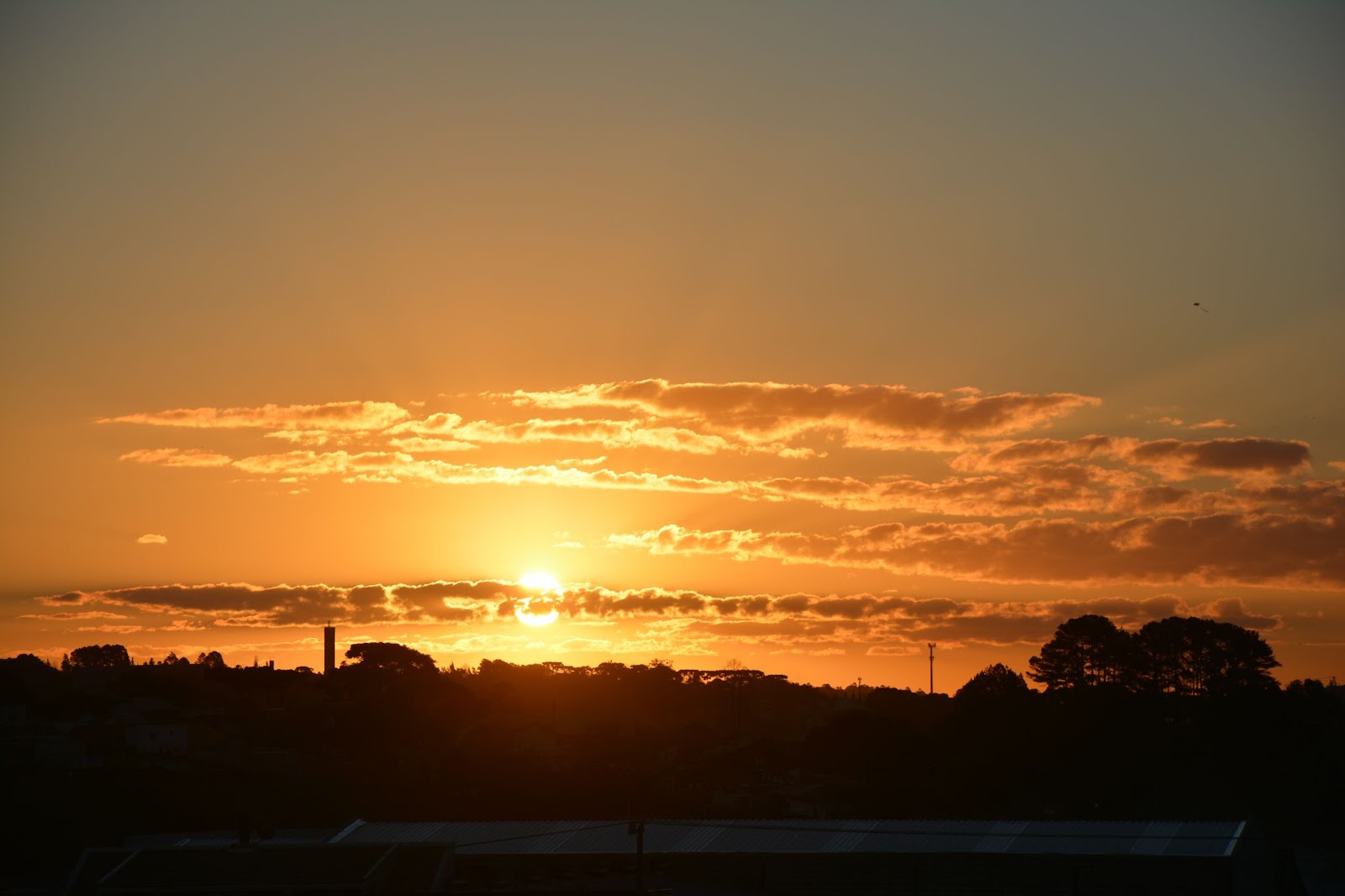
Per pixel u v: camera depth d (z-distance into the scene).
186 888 82.69
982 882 80.88
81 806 119.44
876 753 158.12
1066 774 139.50
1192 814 130.38
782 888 82.94
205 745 154.50
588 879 84.62
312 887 82.31
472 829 95.94
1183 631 154.50
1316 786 132.00
